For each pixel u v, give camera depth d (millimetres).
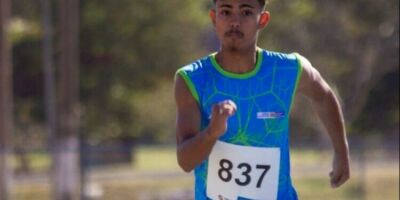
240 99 8781
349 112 65625
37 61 65938
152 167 58438
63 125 41469
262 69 8836
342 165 9758
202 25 67500
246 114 8789
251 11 8633
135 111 74062
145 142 80188
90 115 69438
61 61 42438
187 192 38312
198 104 8789
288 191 9117
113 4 65250
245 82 8789
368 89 65562
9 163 38500
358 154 38250
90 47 65625
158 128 84375
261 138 8852
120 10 65375
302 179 45156
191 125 8711
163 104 82750
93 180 40969
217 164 8906
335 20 62250
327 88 9430
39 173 52094
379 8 61906
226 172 8891
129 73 67125
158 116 83500
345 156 9750
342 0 61719
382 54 63375
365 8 61781
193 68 8820
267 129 8852
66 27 42281
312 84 9227
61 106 41719
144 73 67125
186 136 8680
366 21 62188
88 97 68438
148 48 66562
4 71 40906
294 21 62125
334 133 9664
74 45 43594
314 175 46125
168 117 84125
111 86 67625
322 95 9391
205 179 9023
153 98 78562
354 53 63250
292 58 9000
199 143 8109
